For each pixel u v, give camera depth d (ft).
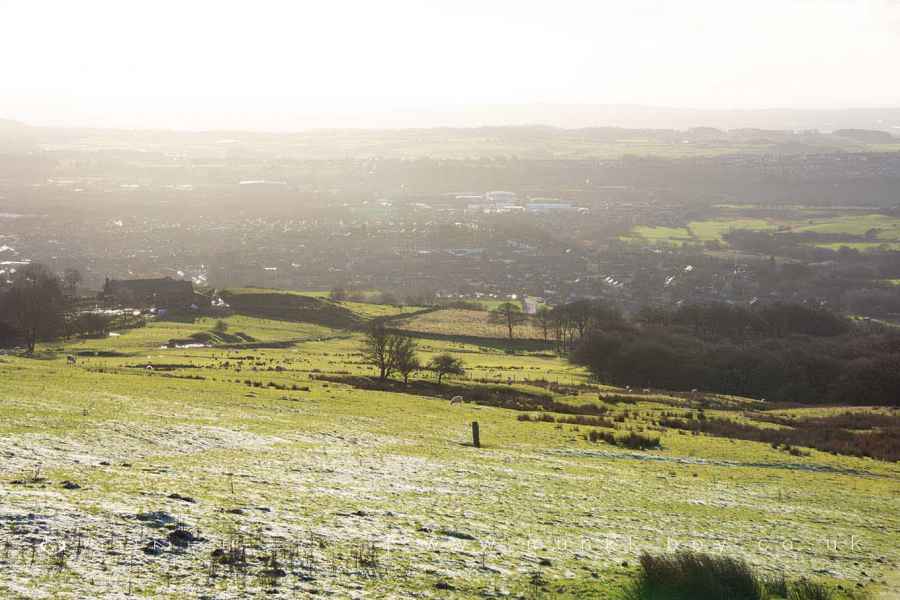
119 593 49.65
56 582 50.01
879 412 328.08
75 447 95.81
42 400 135.54
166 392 176.35
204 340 480.64
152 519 65.31
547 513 90.84
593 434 181.98
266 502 77.71
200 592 51.57
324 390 232.73
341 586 56.13
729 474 150.30
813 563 81.76
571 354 465.88
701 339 511.40
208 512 70.28
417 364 300.40
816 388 403.95
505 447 154.10
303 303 649.20
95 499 69.56
